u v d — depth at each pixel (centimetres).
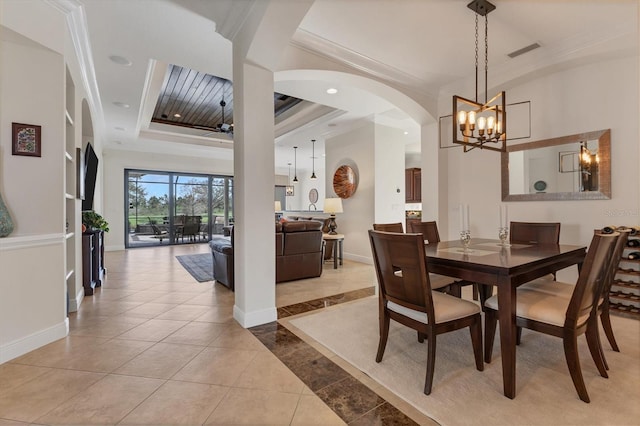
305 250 446
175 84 481
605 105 310
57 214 244
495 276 174
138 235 835
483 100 394
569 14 262
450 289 276
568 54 311
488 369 194
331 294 373
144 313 304
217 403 163
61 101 246
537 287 220
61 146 247
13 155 228
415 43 309
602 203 312
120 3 239
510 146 382
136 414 154
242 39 261
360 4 251
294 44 296
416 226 329
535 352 215
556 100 343
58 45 242
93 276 401
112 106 477
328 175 700
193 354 217
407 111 432
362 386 178
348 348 226
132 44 296
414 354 216
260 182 274
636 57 293
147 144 749
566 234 336
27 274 222
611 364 196
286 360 209
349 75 338
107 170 779
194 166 907
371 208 585
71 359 209
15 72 229
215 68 343
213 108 591
